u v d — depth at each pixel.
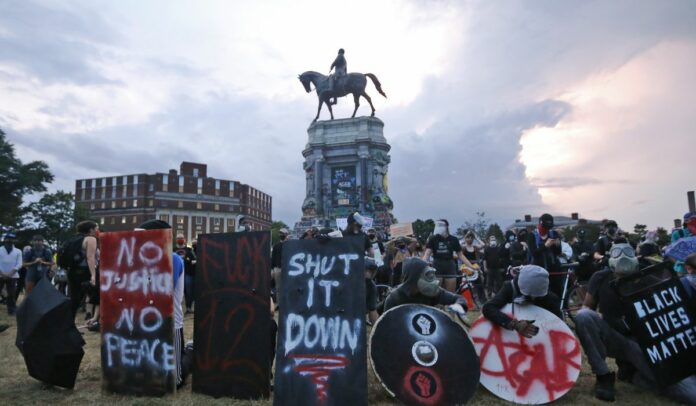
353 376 3.47
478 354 3.96
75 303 6.78
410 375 3.73
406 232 16.30
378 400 3.83
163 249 4.08
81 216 61.44
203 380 3.98
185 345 4.75
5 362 5.24
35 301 4.20
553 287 6.17
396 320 3.90
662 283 4.10
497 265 11.59
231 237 4.12
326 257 3.80
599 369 3.94
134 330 4.08
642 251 7.41
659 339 3.93
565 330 4.09
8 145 38.47
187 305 10.69
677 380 3.82
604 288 4.31
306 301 3.72
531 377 3.95
